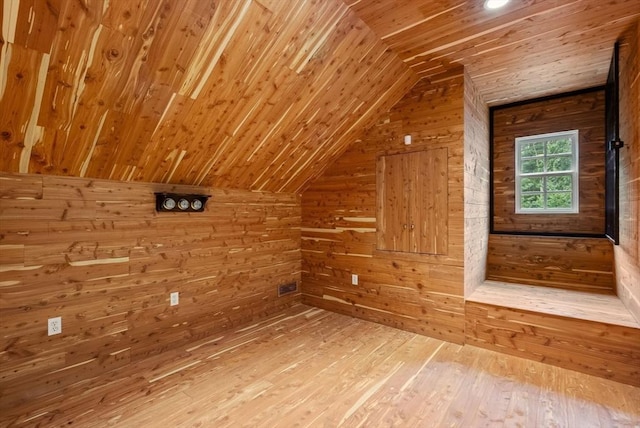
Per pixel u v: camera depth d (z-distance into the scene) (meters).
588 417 1.95
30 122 1.83
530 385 2.31
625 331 2.33
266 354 2.82
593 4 2.09
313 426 1.88
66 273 2.32
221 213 3.37
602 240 3.42
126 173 2.55
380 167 3.55
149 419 1.94
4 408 2.05
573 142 3.70
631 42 2.42
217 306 3.34
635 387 2.28
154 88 1.99
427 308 3.24
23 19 1.42
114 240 2.56
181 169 2.82
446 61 2.90
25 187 2.12
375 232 3.61
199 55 1.95
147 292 2.78
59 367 2.29
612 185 2.98
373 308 3.63
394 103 3.40
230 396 2.18
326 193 4.04
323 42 2.31
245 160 3.11
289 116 2.82
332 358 2.74
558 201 3.81
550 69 3.06
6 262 2.06
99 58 1.70
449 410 2.03
